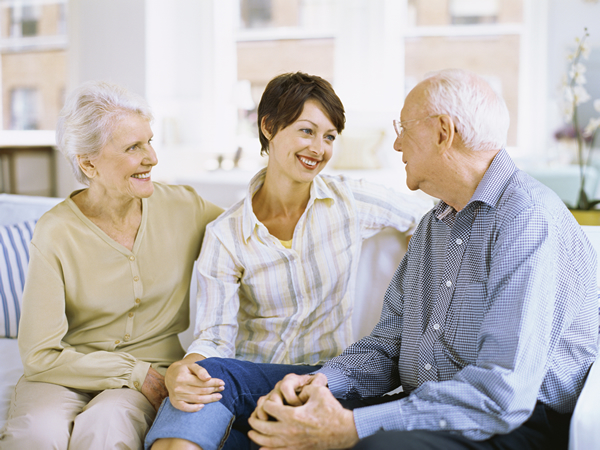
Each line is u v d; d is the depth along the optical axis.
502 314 1.08
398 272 1.43
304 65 6.50
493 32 6.00
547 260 1.09
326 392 1.12
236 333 1.53
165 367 1.57
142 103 1.50
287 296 1.54
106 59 6.27
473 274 1.18
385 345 1.38
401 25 6.18
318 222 1.54
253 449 1.24
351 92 6.39
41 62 6.79
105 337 1.56
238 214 1.56
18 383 1.49
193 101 6.78
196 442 1.17
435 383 1.08
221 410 1.24
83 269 1.51
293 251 1.50
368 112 5.94
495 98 1.19
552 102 5.86
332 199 1.55
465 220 1.22
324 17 6.36
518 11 5.91
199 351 1.42
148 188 1.51
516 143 6.07
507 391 1.02
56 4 6.62
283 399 1.18
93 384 1.41
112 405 1.34
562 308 1.13
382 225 1.65
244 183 5.23
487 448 1.06
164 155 6.42
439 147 1.20
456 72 1.21
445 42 6.12
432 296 1.29
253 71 6.66
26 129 6.96
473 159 1.20
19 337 1.47
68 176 6.49
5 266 1.94
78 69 6.40
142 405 1.38
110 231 1.56
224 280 1.53
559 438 1.17
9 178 6.06
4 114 7.00
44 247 1.47
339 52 6.36
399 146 1.29
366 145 5.74
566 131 5.79
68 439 1.33
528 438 1.10
